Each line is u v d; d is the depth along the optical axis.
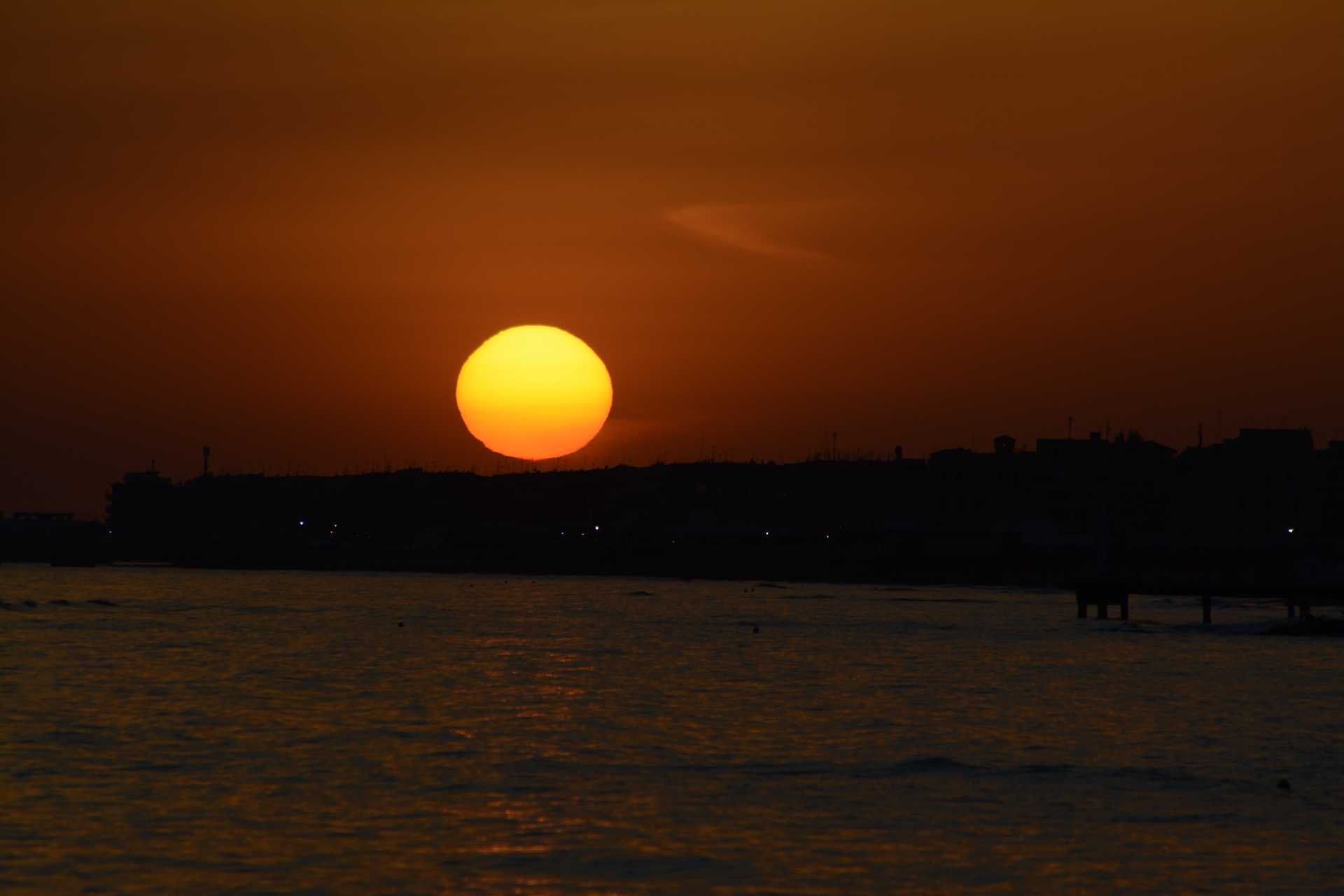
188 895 124.44
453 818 152.75
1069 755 193.00
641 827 149.12
